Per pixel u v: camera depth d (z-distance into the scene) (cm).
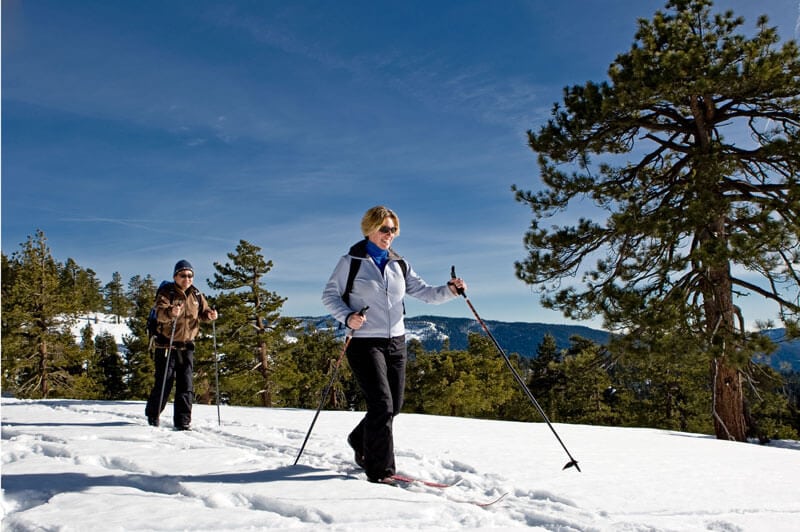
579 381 1405
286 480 290
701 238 1112
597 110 1174
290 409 838
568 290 1239
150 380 3578
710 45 1137
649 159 1277
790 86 1026
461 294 349
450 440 495
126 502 241
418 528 222
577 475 346
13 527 208
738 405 1132
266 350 2577
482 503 279
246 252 2555
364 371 313
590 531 234
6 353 2447
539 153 1290
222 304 2448
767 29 1140
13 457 362
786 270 1062
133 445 398
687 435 857
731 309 1119
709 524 250
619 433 679
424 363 3762
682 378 2900
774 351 984
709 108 1184
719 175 1046
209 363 2433
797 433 2350
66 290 2712
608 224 1176
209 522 214
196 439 444
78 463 337
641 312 1044
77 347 2695
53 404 784
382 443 303
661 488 317
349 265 323
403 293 334
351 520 225
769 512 273
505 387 3700
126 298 10900
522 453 430
